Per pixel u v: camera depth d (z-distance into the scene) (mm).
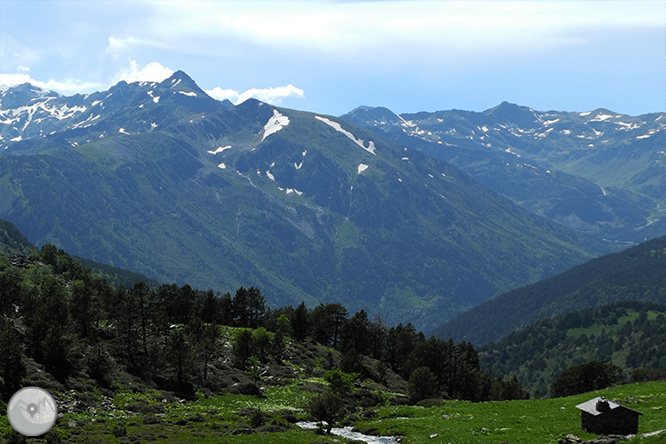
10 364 78438
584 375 128500
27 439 63156
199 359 111438
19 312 118625
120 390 94938
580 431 62188
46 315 106625
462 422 77562
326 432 81438
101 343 111938
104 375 96812
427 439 70062
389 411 96688
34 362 90312
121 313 114062
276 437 72812
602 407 60188
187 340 110688
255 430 77875
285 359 141875
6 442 60906
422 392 121938
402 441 73062
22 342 97562
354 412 105625
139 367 107875
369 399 116812
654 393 85250
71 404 80562
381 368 144625
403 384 148125
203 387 108312
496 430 68688
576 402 84500
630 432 58969
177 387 104125
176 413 88438
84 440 64812
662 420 66250
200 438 71312
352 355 138875
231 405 99812
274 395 110875
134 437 68625
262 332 133875
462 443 64062
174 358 104438
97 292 136750
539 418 74500
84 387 88875
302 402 106812
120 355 109750
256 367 119312
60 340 94438
